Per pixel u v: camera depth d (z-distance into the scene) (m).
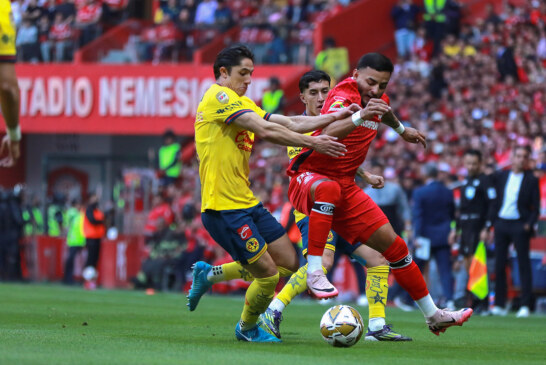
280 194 65.19
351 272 57.28
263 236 23.67
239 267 25.81
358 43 86.50
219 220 22.92
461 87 76.81
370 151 70.00
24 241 76.12
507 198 44.22
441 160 65.62
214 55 90.94
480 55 80.31
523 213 43.91
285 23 87.75
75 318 33.44
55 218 81.69
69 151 101.75
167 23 92.94
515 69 75.94
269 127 21.94
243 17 93.06
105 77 92.75
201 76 90.25
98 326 29.59
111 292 59.97
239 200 22.89
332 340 22.50
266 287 23.36
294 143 21.80
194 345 22.56
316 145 21.77
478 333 30.23
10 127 20.12
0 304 42.09
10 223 73.88
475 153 45.81
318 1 92.44
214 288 63.03
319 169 23.44
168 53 92.50
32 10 96.31
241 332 24.42
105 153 100.88
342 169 23.41
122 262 69.88
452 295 47.06
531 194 43.91
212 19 92.69
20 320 31.72
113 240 70.44
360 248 26.14
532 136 66.12
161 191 68.56
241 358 19.23
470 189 45.94
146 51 93.38
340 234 23.97
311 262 22.48
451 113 73.81
